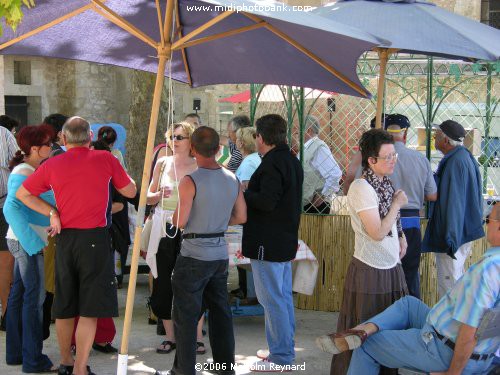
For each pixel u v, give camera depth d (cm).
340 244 736
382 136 461
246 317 728
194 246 489
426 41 525
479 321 388
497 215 392
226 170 503
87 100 1464
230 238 636
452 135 633
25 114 1440
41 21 545
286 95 829
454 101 973
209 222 489
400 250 515
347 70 485
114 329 587
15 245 529
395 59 841
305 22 386
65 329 512
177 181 516
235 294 756
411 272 577
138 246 424
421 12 574
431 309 424
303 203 754
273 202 514
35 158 523
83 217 483
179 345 493
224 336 510
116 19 441
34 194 488
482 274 388
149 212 579
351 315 480
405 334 432
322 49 463
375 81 914
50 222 491
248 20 500
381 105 597
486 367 408
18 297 551
